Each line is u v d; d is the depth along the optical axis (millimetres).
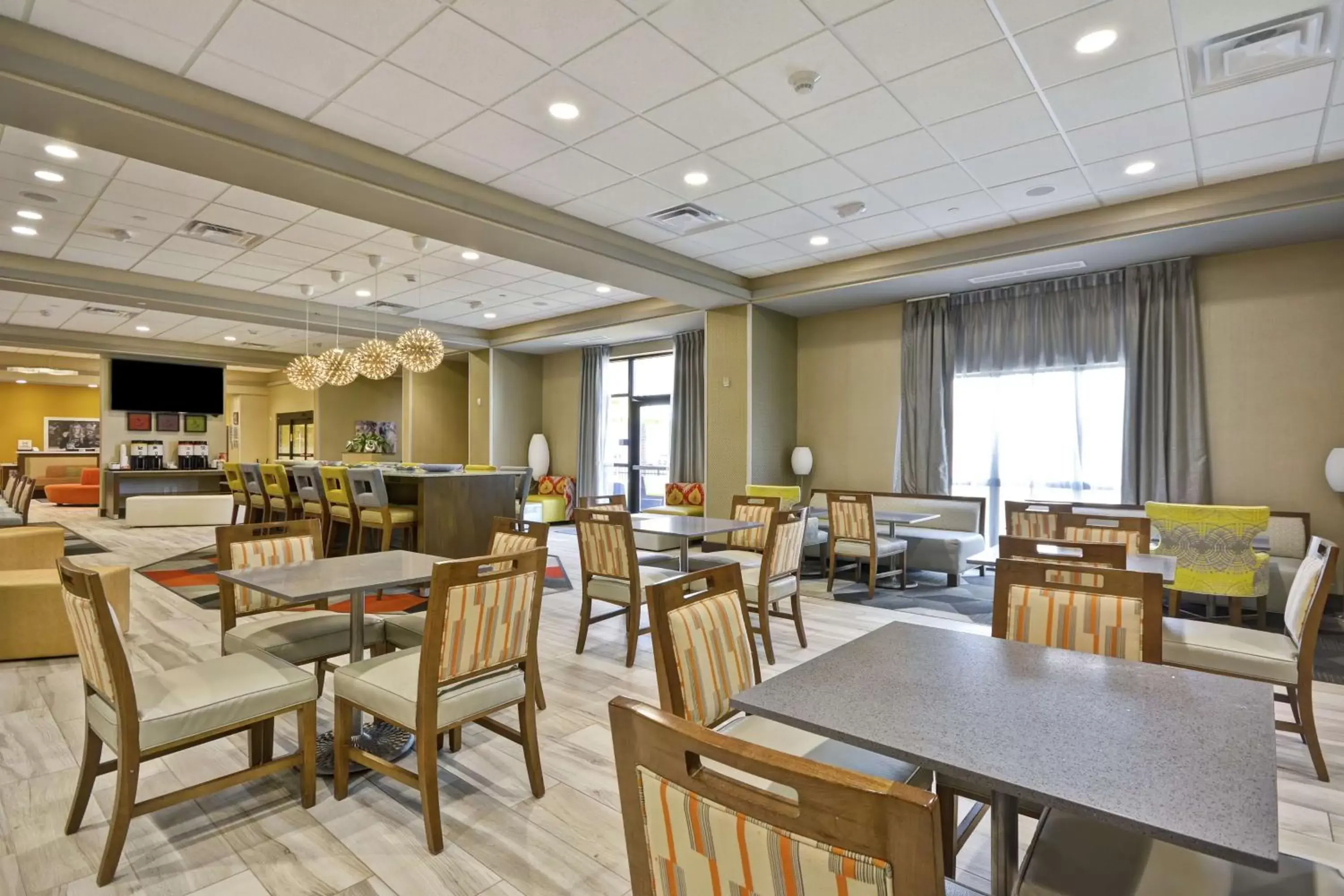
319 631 2682
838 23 2826
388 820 2137
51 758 2537
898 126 3715
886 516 5605
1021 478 6281
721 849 799
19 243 5828
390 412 13867
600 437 10328
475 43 2938
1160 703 1275
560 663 3699
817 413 7691
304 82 3232
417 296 7949
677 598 1667
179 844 1993
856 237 5699
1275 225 4578
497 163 4180
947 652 1595
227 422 15086
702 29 2857
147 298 6961
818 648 3998
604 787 2363
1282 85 3275
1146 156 4086
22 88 2826
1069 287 6020
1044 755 1053
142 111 3084
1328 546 2400
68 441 15914
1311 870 1154
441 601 1972
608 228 5469
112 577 4035
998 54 3045
